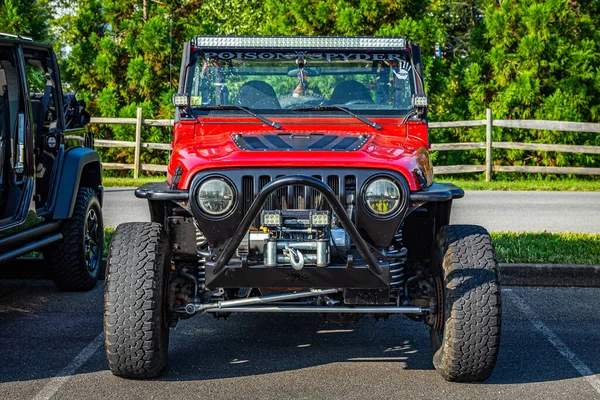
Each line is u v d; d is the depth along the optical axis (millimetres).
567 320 6258
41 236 6457
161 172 18766
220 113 5594
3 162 6129
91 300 6836
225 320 6262
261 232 4445
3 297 6918
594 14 19375
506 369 5043
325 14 18250
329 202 4195
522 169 17281
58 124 6961
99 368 4996
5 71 6164
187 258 5098
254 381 4777
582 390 4656
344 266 4371
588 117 18406
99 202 7578
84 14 19812
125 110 18359
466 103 18922
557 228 10320
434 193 4566
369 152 4711
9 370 4957
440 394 4566
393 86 5773
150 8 19734
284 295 4637
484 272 4562
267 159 4539
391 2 18125
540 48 17766
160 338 4625
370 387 4684
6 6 18328
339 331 5969
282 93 5785
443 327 4719
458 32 27094
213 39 5832
